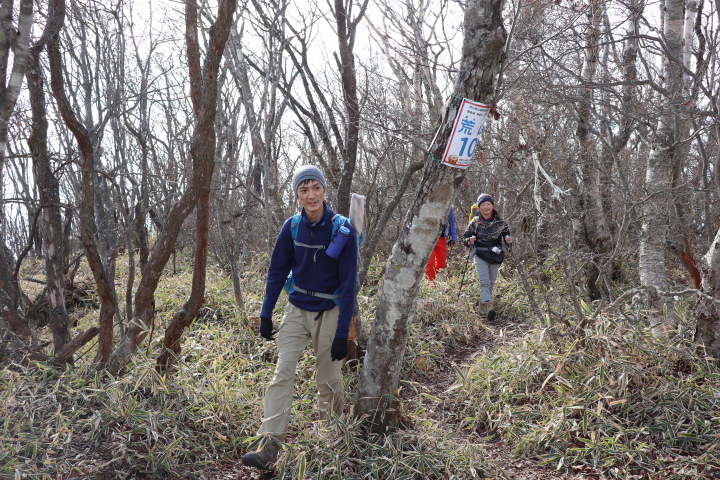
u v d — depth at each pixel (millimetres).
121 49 7188
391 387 3631
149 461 3168
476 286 7992
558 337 4664
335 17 5133
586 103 5062
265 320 3486
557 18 5008
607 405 3992
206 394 3885
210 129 3682
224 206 7367
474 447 3613
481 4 3098
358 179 8891
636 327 4477
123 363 3930
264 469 3289
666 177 5156
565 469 3539
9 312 4020
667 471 3365
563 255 5453
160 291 7129
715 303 4078
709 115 4434
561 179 6336
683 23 5125
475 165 6680
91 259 3805
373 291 7012
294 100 5906
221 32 3529
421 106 6934
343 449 3449
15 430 3188
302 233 3402
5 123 3389
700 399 3889
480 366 4883
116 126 7176
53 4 3512
